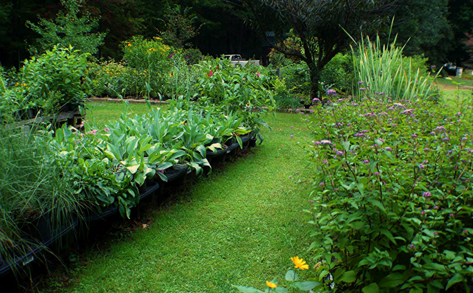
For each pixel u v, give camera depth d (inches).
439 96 225.3
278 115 366.9
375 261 60.7
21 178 93.1
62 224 99.0
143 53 445.4
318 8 374.0
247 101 222.7
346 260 70.3
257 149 232.8
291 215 138.3
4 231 82.8
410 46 892.0
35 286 93.1
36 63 235.8
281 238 121.4
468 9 1502.2
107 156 128.0
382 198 66.6
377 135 99.0
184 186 162.1
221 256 111.4
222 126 183.2
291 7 393.4
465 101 162.4
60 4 872.3
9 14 824.3
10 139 94.4
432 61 1177.4
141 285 97.0
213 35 1565.0
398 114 140.1
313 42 436.5
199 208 144.7
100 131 158.2
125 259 108.3
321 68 431.2
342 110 165.2
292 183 173.0
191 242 119.2
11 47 839.1
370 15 390.6
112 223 125.3
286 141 255.1
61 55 248.7
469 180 72.7
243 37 1726.1
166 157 142.6
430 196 66.7
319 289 70.5
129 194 121.3
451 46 1512.1
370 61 284.0
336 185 86.9
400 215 67.0
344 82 418.0
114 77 472.1
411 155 89.4
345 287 73.3
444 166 78.7
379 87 247.0
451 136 100.2
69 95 250.5
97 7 946.1
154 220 133.3
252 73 251.4
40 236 93.3
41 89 220.1
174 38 844.6
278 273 102.7
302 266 61.8
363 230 68.1
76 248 110.6
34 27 635.5
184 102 215.0
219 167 194.1
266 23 438.9
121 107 384.5
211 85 216.5
